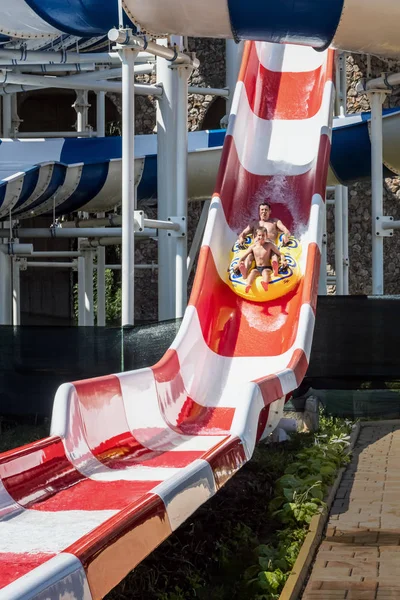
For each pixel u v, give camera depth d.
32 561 4.84
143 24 9.23
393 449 10.96
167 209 15.25
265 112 15.66
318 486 8.13
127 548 4.58
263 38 9.10
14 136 21.80
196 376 10.79
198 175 17.55
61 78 15.75
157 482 6.93
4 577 4.59
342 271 22.98
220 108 31.92
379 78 15.45
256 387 8.09
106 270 28.70
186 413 9.99
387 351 12.52
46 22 11.95
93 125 32.16
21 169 15.06
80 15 11.83
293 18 8.55
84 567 4.02
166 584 6.16
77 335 11.83
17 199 15.04
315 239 12.48
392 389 12.66
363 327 12.59
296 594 5.77
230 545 7.04
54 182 15.55
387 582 5.98
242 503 8.28
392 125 16.81
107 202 16.86
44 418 11.83
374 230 15.64
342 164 17.59
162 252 15.34
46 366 11.84
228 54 18.64
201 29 9.12
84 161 15.85
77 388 7.45
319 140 14.26
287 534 7.03
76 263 22.16
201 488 5.99
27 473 6.31
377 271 15.62
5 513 5.77
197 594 6.00
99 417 7.84
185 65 14.54
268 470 9.59
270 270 12.64
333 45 9.05
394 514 7.82
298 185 14.30
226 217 13.59
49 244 31.03
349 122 17.47
